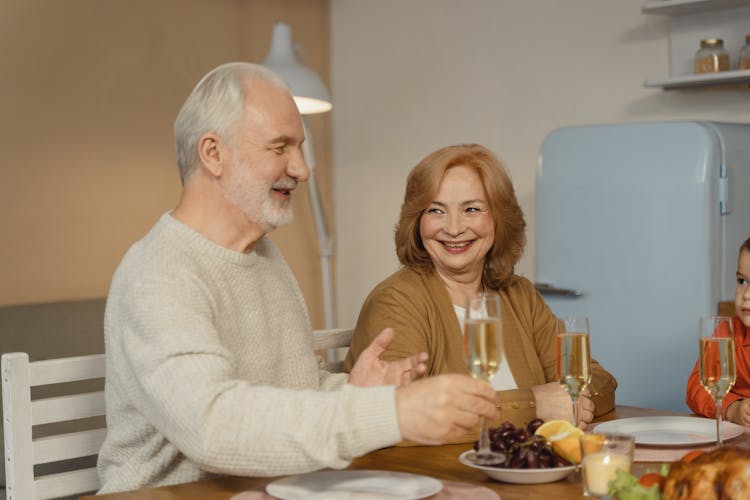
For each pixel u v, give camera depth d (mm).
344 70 5039
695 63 3391
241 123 1671
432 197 2152
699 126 3059
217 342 1521
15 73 3980
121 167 4316
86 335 3752
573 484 1470
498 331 1481
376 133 4887
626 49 3807
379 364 1701
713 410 2160
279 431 1378
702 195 3014
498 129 4305
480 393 1376
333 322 4488
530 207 4184
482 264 2254
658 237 3117
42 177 4066
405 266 2238
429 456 1696
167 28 4465
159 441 1646
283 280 1901
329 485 1465
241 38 4746
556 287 3393
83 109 4188
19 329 3600
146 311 1543
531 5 4145
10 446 1847
